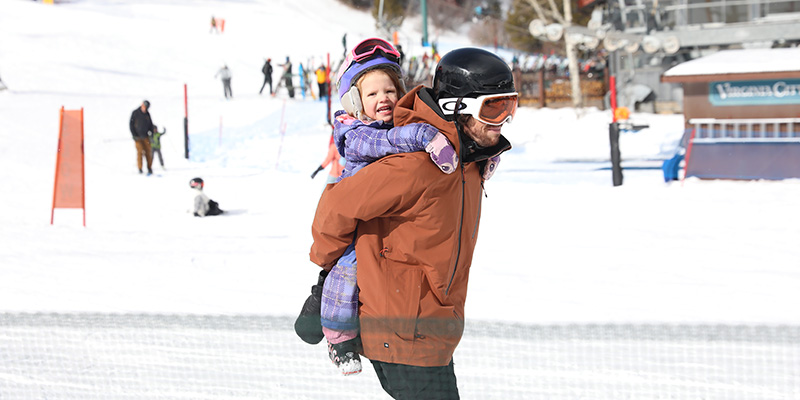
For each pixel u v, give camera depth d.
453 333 2.25
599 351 3.73
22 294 5.50
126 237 8.29
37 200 11.67
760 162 11.30
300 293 5.53
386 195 2.11
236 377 3.43
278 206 10.80
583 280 5.79
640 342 3.89
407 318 2.20
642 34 27.66
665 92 27.62
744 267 6.16
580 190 11.16
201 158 17.58
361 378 3.41
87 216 10.03
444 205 2.16
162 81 29.98
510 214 9.23
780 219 8.34
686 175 11.73
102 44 34.78
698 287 5.48
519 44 46.19
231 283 5.94
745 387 3.22
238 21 45.94
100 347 3.90
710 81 11.63
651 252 6.86
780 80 11.28
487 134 2.21
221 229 8.85
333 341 2.30
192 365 3.59
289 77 28.81
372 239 2.24
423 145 2.08
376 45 2.36
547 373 3.42
